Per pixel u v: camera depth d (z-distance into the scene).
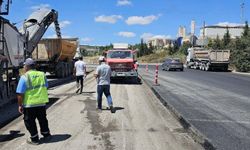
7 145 8.72
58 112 13.05
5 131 10.13
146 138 9.48
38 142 8.84
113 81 27.23
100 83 13.27
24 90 8.79
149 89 22.23
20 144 8.80
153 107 14.70
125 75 25.89
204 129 10.98
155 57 114.88
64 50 32.72
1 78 15.43
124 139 9.31
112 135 9.71
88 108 13.99
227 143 9.39
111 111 13.18
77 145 8.71
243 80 33.03
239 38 56.47
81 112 13.09
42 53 31.44
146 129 10.54
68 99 16.56
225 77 36.97
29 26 25.48
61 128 10.47
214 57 51.75
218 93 21.00
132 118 12.16
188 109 14.69
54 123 11.14
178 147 8.70
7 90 16.33
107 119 11.88
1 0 16.23
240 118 12.93
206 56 53.56
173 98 18.06
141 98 17.48
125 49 26.95
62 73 32.22
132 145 8.77
